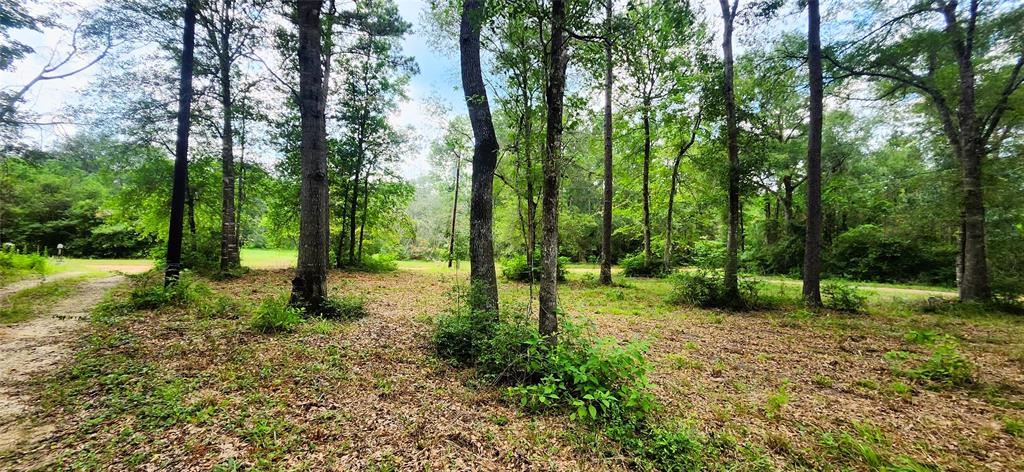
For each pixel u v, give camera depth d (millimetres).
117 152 13836
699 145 18500
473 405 4207
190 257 15891
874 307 11141
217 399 4078
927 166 15195
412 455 3215
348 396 4309
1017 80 10961
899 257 20062
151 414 3686
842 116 21672
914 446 3648
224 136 14820
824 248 23078
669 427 3785
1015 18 9961
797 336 7746
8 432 3350
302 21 8031
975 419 4215
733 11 11672
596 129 13883
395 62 16641
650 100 17875
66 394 4070
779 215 27938
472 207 6961
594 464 3205
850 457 3447
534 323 6398
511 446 3414
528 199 7719
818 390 5051
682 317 9531
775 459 3414
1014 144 11250
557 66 4965
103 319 7164
